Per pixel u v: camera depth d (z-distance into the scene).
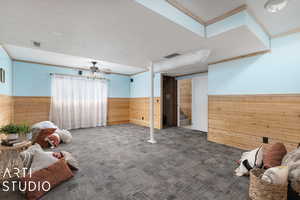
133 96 6.79
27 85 4.50
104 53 3.15
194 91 5.40
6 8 1.56
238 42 2.46
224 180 1.95
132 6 1.53
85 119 5.60
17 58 4.23
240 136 3.21
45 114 4.81
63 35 2.25
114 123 6.46
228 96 3.43
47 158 1.88
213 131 3.75
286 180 1.44
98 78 5.91
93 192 1.69
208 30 2.26
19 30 2.09
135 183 1.88
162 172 2.16
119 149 3.18
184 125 6.28
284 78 2.61
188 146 3.39
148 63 4.03
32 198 1.52
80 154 2.87
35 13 1.66
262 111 2.88
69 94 5.21
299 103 2.46
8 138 2.22
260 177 1.63
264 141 2.85
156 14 1.67
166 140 3.90
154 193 1.68
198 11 1.97
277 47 2.69
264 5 1.68
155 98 5.66
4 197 1.59
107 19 1.79
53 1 1.45
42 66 4.76
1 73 3.14
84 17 1.75
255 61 2.97
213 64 3.73
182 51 3.00
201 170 2.22
